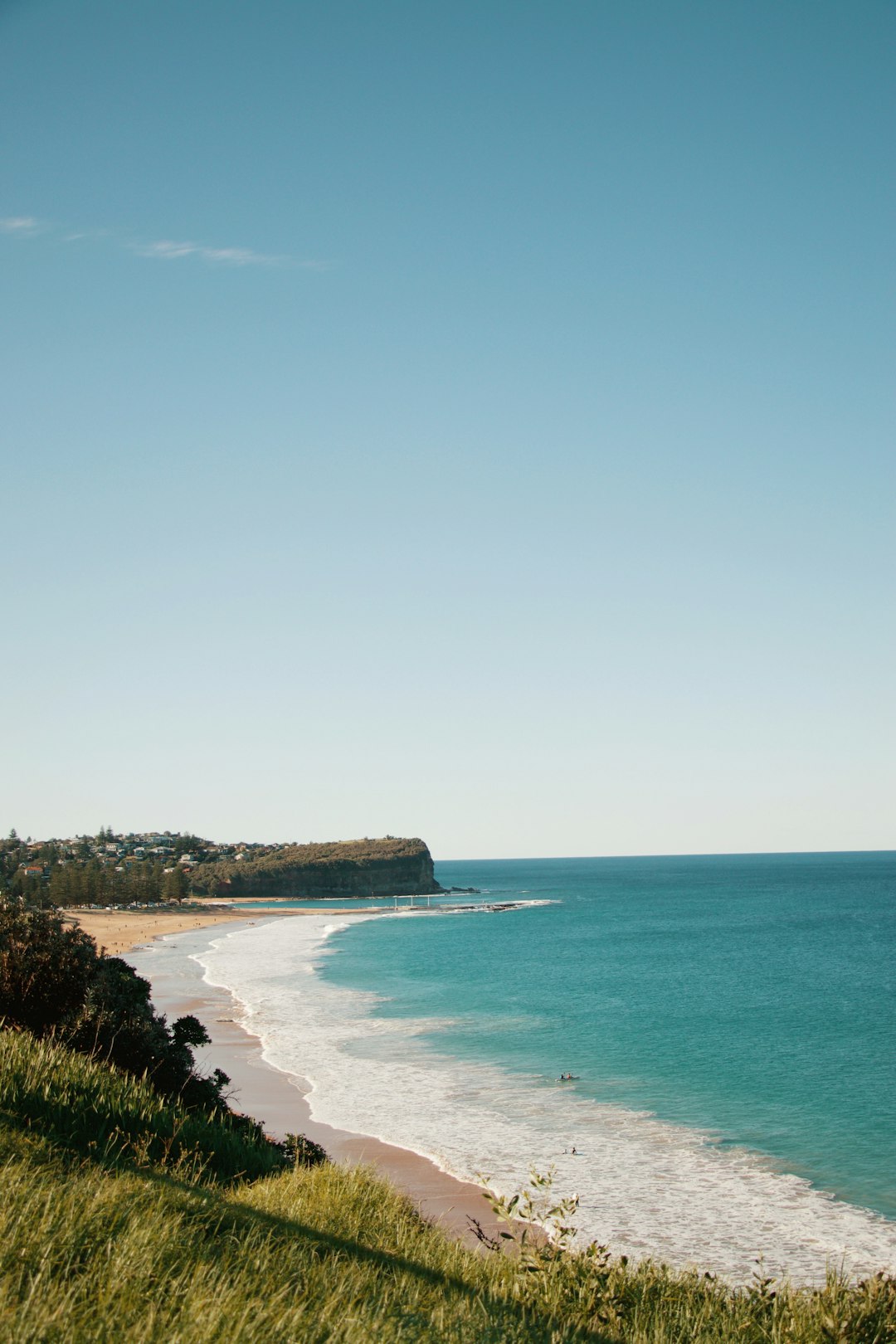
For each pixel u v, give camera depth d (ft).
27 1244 21.27
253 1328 19.10
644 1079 125.18
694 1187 82.53
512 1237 34.53
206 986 231.71
